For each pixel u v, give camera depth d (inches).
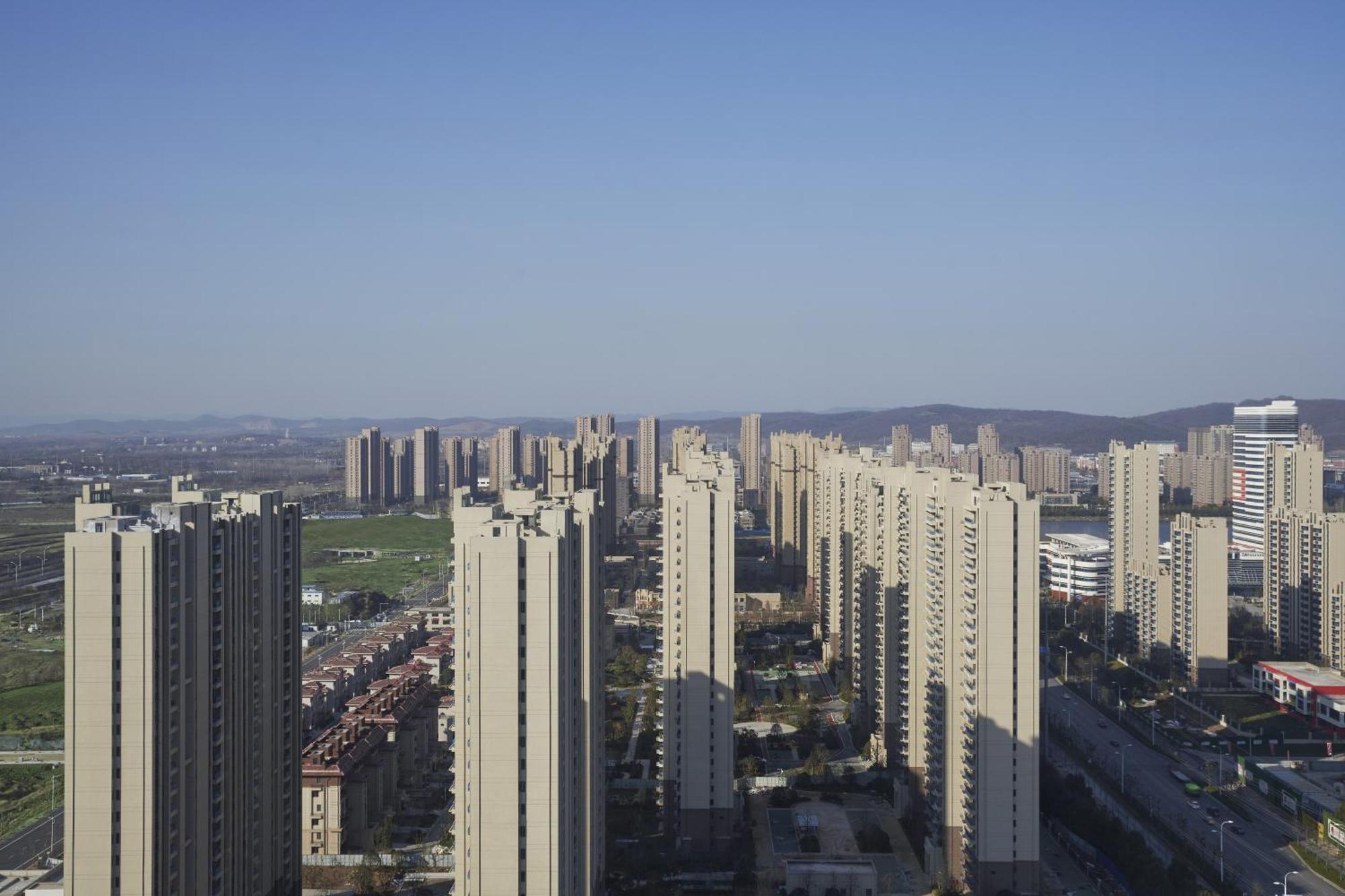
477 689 6190.9
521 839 6210.6
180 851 6525.6
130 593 6131.9
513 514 7440.9
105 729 6136.8
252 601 7623.0
